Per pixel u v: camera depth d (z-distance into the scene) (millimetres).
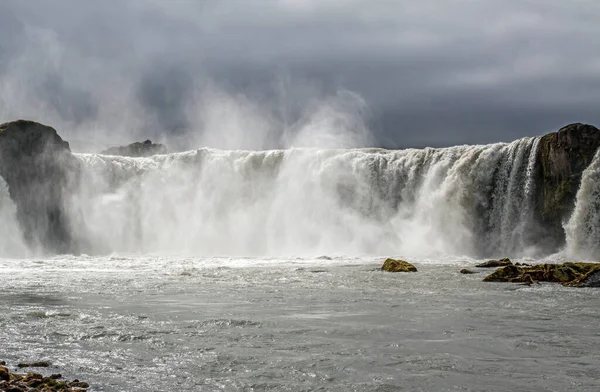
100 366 12531
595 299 21828
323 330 15891
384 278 28500
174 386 11203
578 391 10828
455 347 14008
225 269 32938
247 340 14750
